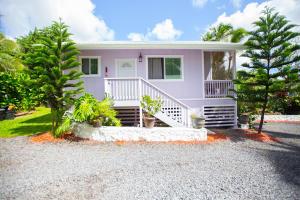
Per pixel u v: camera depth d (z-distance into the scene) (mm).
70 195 4750
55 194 4785
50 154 7676
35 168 6336
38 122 13945
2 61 17750
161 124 12008
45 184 5285
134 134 9734
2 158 7156
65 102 10008
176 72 13234
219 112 13211
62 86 9766
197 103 13023
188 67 13242
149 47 12148
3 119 15062
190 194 4914
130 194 4863
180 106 10867
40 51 9594
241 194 4949
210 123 13094
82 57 12625
